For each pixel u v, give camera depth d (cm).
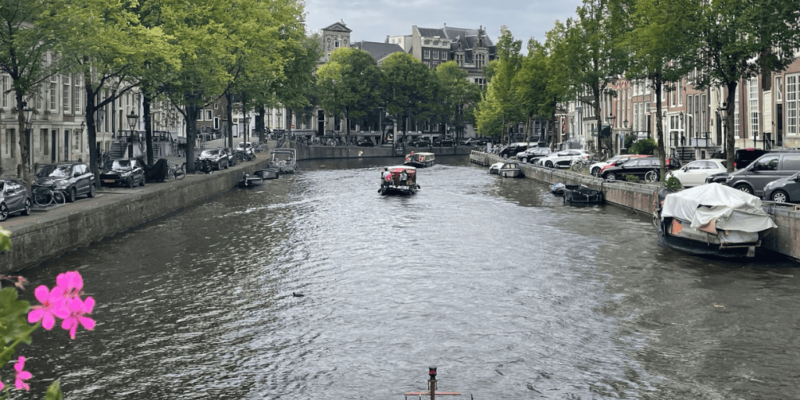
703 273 2717
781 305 2266
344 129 15650
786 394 1605
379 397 1616
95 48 3616
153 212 4269
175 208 4703
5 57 3319
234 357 1870
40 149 5425
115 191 4288
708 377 1705
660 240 3331
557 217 4388
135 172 4612
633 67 4572
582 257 3075
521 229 3884
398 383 1694
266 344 1969
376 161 11475
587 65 6159
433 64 17875
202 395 1633
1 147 4869
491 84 12044
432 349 1920
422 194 5912
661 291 2470
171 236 3616
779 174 3622
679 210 3106
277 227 3962
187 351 1911
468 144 15000
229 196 5666
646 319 2158
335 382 1703
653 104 7756
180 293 2491
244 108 8281
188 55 4662
